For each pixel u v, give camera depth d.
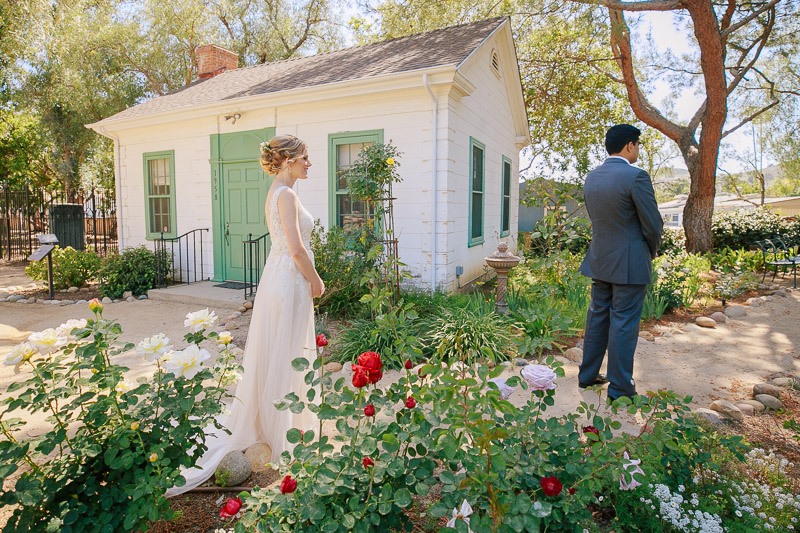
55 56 15.38
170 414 1.94
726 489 2.07
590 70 14.73
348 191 6.64
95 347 1.88
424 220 6.70
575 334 4.86
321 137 7.34
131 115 9.09
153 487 1.69
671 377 3.94
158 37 18.59
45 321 6.14
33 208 14.58
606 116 15.04
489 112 8.82
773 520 1.88
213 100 8.14
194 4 18.09
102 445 1.89
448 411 1.75
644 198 3.05
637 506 1.91
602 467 1.74
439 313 5.35
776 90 15.09
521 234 12.55
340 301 6.08
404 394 1.98
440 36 8.28
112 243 15.48
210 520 2.15
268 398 2.63
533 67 14.80
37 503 1.59
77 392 2.01
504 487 1.55
